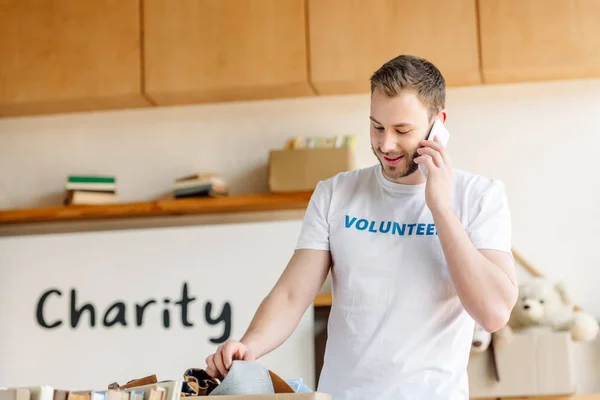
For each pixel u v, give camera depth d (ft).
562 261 12.48
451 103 13.05
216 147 13.53
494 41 12.30
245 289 12.45
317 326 12.50
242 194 13.37
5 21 13.34
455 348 6.73
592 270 12.40
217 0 13.00
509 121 12.89
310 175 12.39
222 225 12.67
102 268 12.85
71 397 4.58
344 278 6.97
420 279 6.75
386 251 6.88
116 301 12.72
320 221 7.20
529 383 10.97
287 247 12.46
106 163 13.74
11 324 12.87
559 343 11.01
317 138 12.62
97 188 13.25
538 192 12.69
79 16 13.24
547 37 12.23
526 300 11.42
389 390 6.61
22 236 13.14
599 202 12.55
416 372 6.63
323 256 7.18
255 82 12.73
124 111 13.84
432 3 12.50
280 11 12.84
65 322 12.78
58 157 13.88
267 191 13.29
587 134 12.73
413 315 6.72
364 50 12.55
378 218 7.01
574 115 12.80
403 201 6.96
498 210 6.83
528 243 12.58
